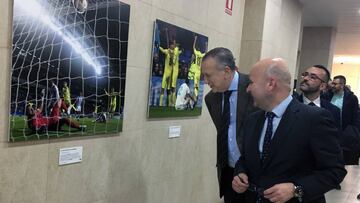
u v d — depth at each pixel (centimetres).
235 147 214
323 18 769
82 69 192
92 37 196
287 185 145
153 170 276
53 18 172
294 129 148
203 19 322
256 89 155
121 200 241
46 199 182
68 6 180
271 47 460
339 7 646
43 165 178
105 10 204
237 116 210
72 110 189
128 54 229
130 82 235
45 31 168
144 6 240
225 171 223
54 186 186
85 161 205
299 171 150
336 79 392
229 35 386
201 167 358
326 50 893
